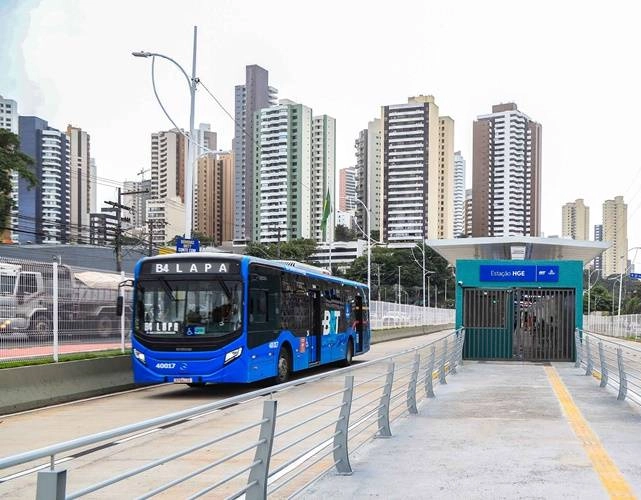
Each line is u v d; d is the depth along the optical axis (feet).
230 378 49.06
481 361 82.43
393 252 359.66
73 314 53.78
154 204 258.98
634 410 40.65
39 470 10.83
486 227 437.99
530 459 26.48
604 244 106.83
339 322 75.77
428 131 367.86
